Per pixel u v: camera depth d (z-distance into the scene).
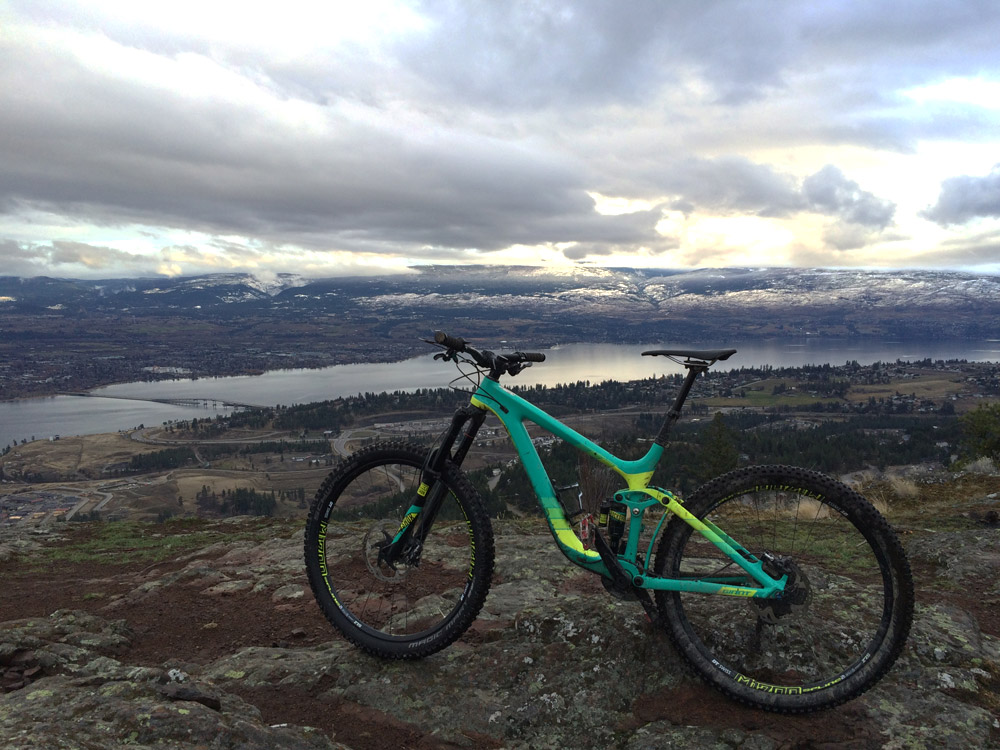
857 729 2.31
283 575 4.45
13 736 1.84
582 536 2.74
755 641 2.74
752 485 2.63
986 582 3.86
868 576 3.85
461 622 2.83
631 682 2.64
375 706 2.62
